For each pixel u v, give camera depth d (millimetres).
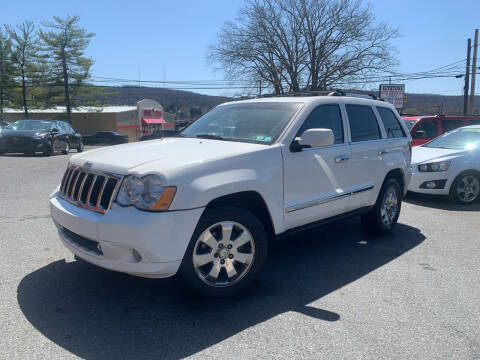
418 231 6180
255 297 3855
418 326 3373
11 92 43656
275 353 2957
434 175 8070
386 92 28297
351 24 35625
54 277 4145
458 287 4148
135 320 3373
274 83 36562
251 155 3867
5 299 3662
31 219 6156
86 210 3541
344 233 6000
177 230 3277
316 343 3098
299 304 3729
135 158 3645
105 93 47875
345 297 3883
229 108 5199
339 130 4965
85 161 3809
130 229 3162
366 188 5230
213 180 3504
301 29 36125
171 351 2955
